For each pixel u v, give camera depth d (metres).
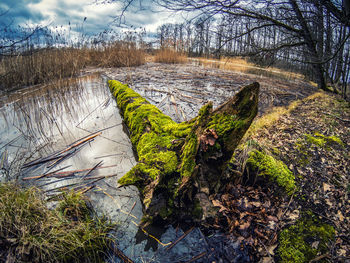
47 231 1.84
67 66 9.38
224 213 2.22
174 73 11.06
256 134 3.91
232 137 2.00
